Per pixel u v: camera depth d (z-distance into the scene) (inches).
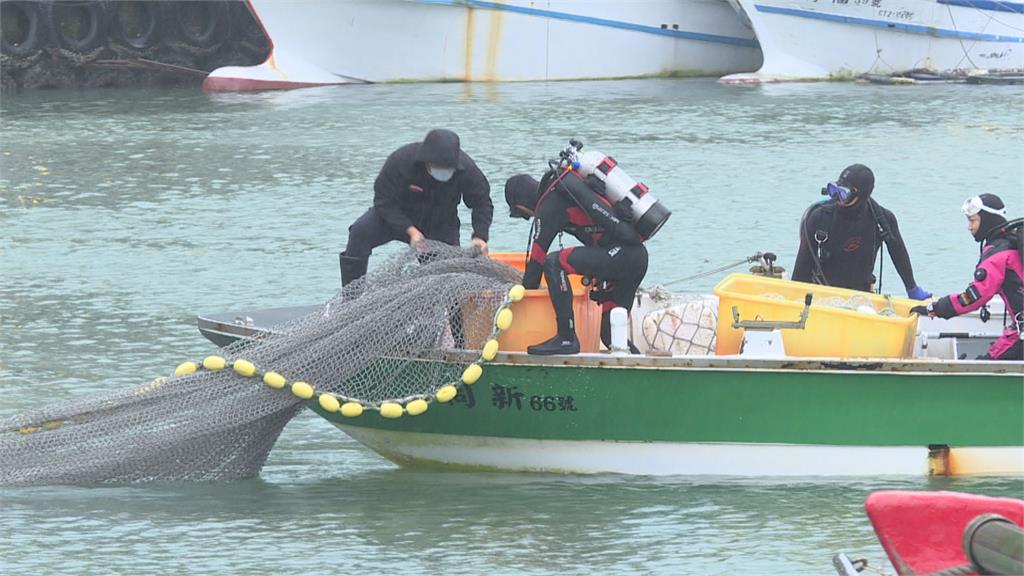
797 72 5920.3
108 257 2456.9
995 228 1325.0
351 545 1217.4
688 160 3486.7
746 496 1310.3
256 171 3403.1
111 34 5821.9
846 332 1318.9
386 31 5866.1
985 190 3061.0
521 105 4909.0
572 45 6053.2
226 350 1390.3
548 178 1318.9
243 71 5684.1
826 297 1387.8
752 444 1328.7
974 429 1310.3
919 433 1312.7
